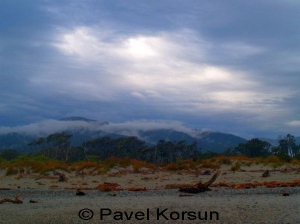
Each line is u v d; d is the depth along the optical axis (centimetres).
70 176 2245
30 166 2505
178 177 2206
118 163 2625
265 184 1806
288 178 2109
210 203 1272
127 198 1408
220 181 2002
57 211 1155
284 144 5044
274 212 1123
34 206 1247
